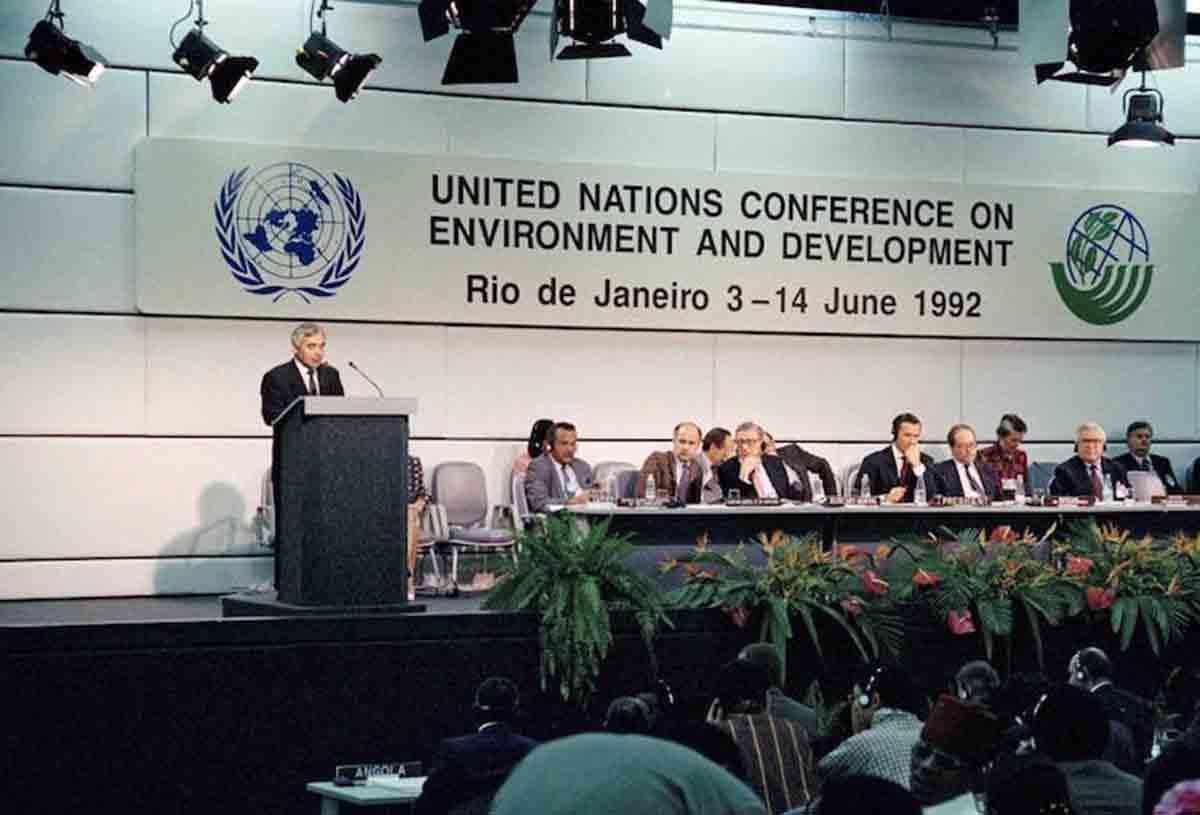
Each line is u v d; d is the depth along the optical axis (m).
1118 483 13.77
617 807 3.26
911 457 13.77
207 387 13.99
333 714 10.46
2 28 13.64
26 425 13.64
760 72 15.18
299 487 10.66
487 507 14.47
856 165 15.37
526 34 14.69
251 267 14.01
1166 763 4.52
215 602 13.20
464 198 14.45
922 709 7.84
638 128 14.92
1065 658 11.56
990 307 15.56
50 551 13.66
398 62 14.43
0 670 10.02
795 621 11.12
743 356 15.14
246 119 14.10
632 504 11.64
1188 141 16.11
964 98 15.62
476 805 7.00
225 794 10.30
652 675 10.89
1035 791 4.67
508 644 10.75
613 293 14.74
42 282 13.69
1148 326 15.94
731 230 14.98
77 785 10.11
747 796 3.34
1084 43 13.05
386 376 14.38
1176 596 11.52
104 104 13.84
